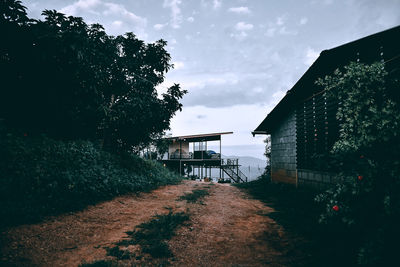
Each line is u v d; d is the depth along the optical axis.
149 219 5.31
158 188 10.12
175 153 28.03
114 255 3.39
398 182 2.55
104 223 4.88
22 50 6.72
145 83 11.04
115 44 10.81
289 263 3.28
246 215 6.11
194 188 11.30
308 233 4.37
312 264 3.17
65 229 4.28
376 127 2.91
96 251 3.53
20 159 5.77
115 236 4.19
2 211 4.18
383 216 2.63
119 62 10.45
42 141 7.09
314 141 7.86
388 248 2.41
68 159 7.15
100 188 7.00
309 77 7.74
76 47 7.01
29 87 7.24
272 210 6.59
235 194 9.85
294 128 9.43
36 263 3.04
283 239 4.24
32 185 5.35
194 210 6.47
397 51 4.70
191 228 4.85
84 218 5.01
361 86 3.23
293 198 7.87
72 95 8.08
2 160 5.43
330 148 6.82
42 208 4.78
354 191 2.94
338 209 3.17
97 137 10.98
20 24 6.84
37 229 4.05
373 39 5.14
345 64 6.08
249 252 3.73
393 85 3.08
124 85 10.53
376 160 2.89
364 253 2.54
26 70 7.02
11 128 6.76
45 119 8.02
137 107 9.98
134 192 8.34
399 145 2.67
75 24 7.95
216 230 4.83
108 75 10.02
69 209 5.22
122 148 11.80
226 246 3.98
